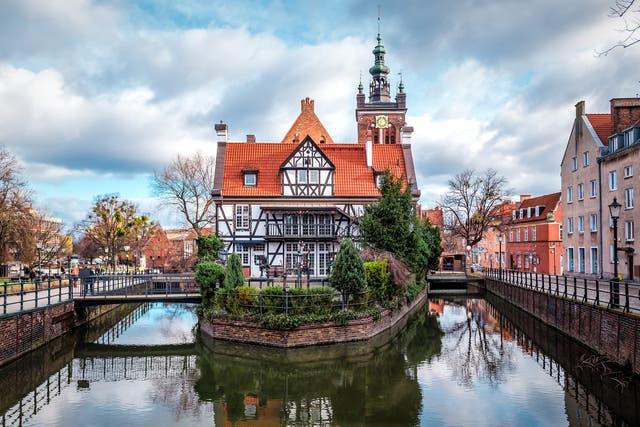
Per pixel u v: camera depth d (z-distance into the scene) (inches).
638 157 1183.6
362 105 2516.0
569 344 844.6
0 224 1470.2
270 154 1551.4
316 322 845.2
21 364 764.6
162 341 992.2
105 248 2046.0
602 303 775.1
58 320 930.7
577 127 1561.3
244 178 1487.5
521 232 2369.6
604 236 1365.7
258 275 1432.1
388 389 646.5
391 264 1067.9
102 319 1261.1
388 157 1594.5
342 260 881.5
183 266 2130.9
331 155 1569.9
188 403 610.2
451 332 1056.2
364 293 906.7
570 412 546.9
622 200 1266.0
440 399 601.0
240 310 874.8
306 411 572.7
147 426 530.9
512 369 738.2
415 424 520.4
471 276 2020.2
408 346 906.7
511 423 517.3
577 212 1566.2
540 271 2149.4
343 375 712.4
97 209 1984.5
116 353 896.3
